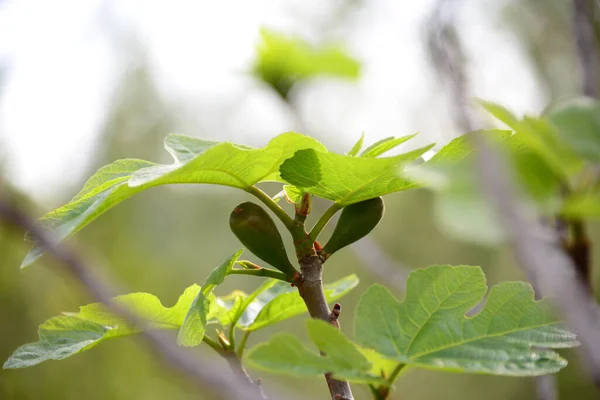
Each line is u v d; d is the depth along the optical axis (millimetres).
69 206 540
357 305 514
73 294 1766
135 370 2061
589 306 393
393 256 2951
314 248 557
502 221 388
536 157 452
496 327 509
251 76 937
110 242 2479
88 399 2002
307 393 2145
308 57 895
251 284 3008
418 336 508
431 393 2842
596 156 444
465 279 517
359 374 477
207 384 441
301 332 2230
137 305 575
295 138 524
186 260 3191
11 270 1773
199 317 531
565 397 2326
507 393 2801
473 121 441
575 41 638
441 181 421
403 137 557
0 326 1788
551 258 392
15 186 511
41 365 1949
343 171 536
